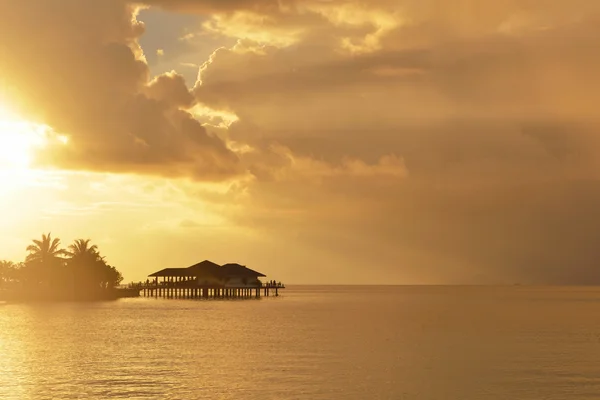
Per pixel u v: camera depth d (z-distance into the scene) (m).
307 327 95.12
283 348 69.31
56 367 56.09
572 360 60.69
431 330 90.75
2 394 45.34
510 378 51.41
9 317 110.69
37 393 45.66
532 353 65.56
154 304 155.50
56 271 168.25
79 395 45.06
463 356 63.41
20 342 74.38
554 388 47.66
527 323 104.75
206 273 174.12
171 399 43.97
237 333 85.94
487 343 74.62
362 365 57.56
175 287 175.75
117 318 110.12
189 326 95.69
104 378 50.88
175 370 54.66
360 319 113.38
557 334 85.19
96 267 172.00
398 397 44.94
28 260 169.50
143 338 78.75
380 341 76.38
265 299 197.50
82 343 73.50
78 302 162.75
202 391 46.44
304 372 53.81
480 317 120.00
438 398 44.62
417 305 174.25
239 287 175.12
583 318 117.31
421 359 61.19
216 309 137.88
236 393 45.81
